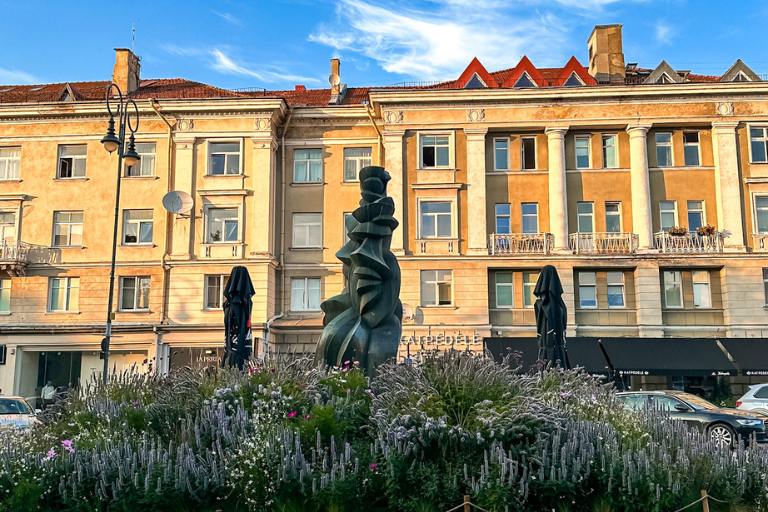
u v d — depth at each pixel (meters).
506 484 6.94
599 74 36.12
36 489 7.25
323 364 10.69
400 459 7.29
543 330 15.66
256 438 7.63
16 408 19.17
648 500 7.08
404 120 33.56
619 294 32.28
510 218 33.12
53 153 34.69
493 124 33.31
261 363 9.91
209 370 10.09
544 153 33.56
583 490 7.23
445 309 32.09
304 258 34.25
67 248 33.91
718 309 31.72
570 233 32.88
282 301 33.91
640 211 32.34
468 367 8.55
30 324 33.28
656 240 32.28
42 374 33.41
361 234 11.84
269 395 8.67
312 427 7.87
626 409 9.20
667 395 18.20
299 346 33.28
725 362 29.17
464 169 33.19
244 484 7.32
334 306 12.32
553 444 7.40
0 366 33.16
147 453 7.55
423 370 8.66
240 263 32.97
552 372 10.18
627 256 31.67
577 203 33.16
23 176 34.56
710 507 7.45
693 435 8.55
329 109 34.84
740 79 34.72
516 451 7.36
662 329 31.30
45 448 8.28
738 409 19.02
